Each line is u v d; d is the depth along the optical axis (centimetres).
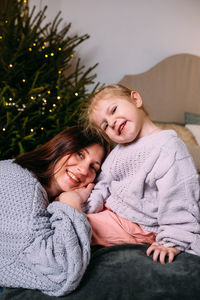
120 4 274
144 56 283
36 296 65
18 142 158
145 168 91
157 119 280
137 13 277
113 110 98
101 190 106
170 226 84
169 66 278
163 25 281
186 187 85
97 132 105
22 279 68
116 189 98
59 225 71
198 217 84
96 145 104
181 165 87
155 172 88
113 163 102
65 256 67
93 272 72
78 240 70
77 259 65
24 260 69
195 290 64
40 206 76
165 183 86
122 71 282
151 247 82
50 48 198
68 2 264
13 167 88
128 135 95
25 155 102
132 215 94
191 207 84
